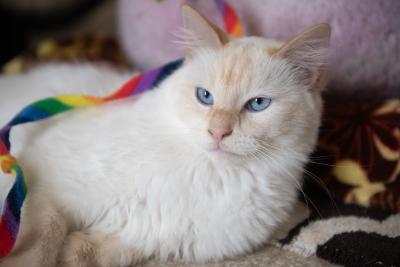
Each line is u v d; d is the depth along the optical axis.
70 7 2.52
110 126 1.19
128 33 1.74
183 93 1.12
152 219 1.12
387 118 1.44
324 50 1.15
